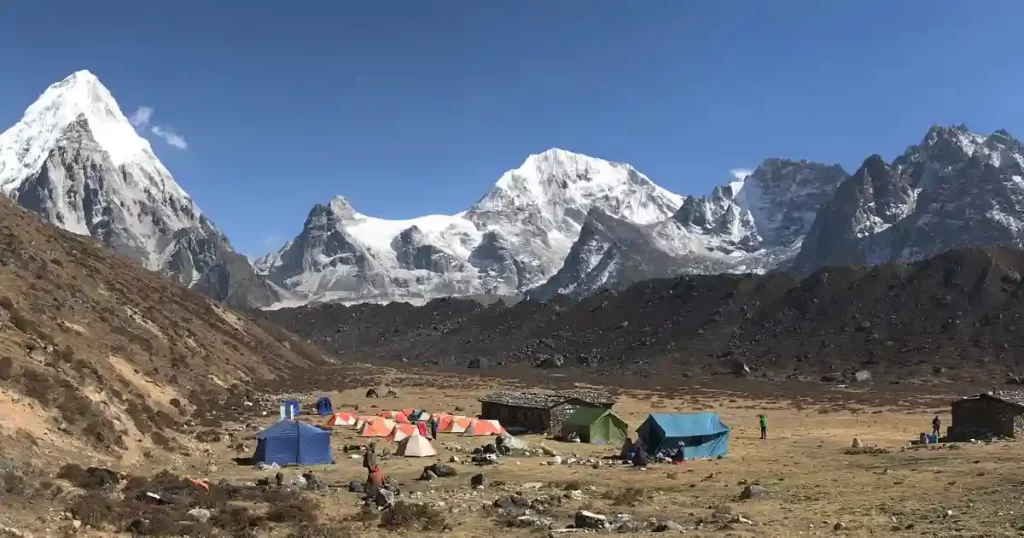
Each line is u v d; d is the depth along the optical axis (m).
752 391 156.12
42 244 100.44
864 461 51.16
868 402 126.38
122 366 66.88
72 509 27.94
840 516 31.39
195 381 87.25
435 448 61.88
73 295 81.75
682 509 34.16
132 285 120.62
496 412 83.69
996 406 65.88
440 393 137.50
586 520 29.94
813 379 183.38
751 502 35.69
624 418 96.50
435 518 31.11
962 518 29.72
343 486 40.91
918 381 167.00
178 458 47.16
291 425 51.41
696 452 56.34
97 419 42.38
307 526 29.42
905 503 33.84
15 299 62.38
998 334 192.12
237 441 58.44
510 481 43.41
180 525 27.67
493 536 28.48
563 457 55.41
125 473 37.91
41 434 37.31
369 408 103.12
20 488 29.70
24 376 41.47
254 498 35.19
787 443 67.19
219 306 175.62
